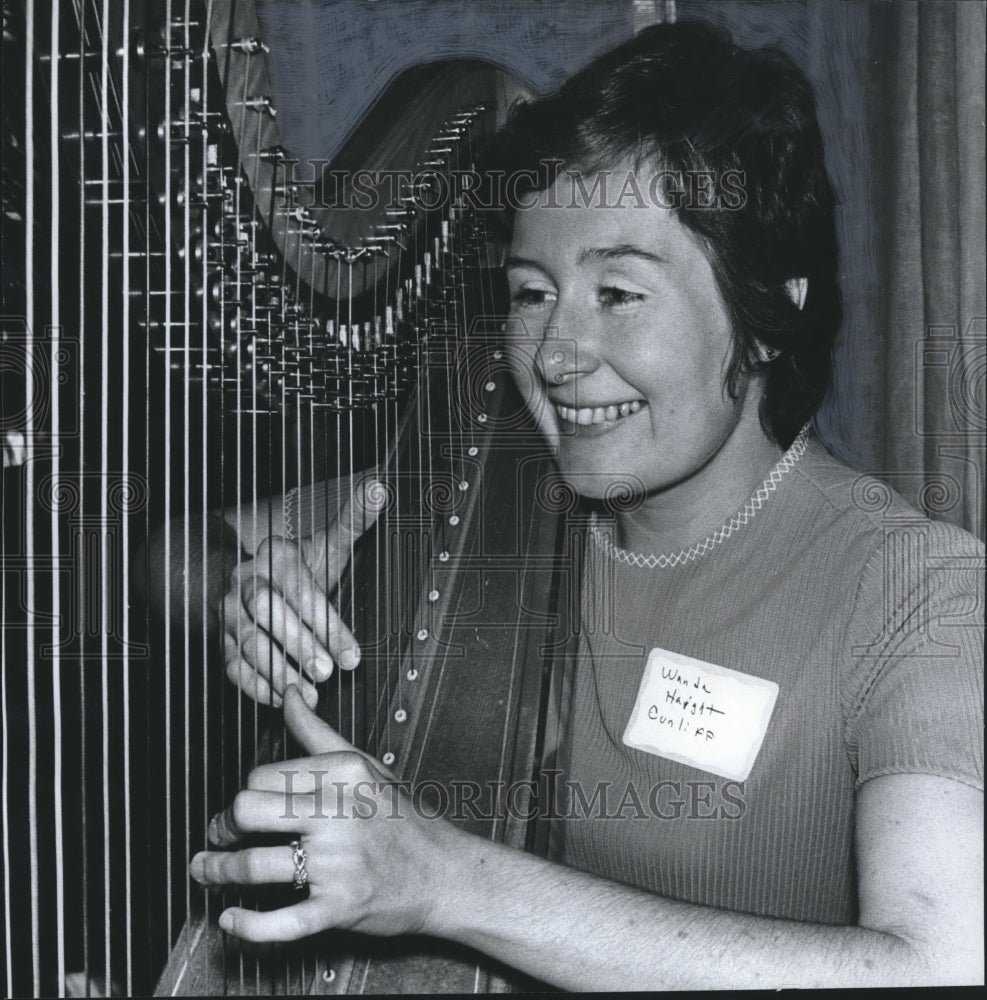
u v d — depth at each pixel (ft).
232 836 2.94
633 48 3.98
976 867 2.90
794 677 3.58
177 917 3.47
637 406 3.93
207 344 2.99
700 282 3.82
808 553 3.68
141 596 3.96
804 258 3.87
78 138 2.22
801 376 3.94
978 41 5.81
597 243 3.87
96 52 2.24
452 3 5.94
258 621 3.62
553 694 3.96
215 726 3.78
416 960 3.33
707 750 3.66
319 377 3.86
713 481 3.89
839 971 2.75
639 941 2.82
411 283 4.56
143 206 2.48
